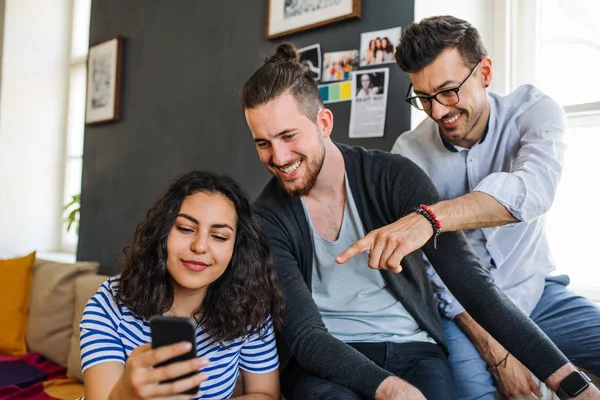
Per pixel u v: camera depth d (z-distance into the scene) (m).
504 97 1.41
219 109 2.22
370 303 1.29
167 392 0.68
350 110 1.77
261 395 1.20
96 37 2.92
